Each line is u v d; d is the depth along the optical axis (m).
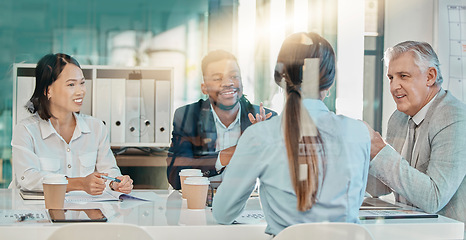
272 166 1.38
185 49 3.17
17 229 1.30
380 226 1.45
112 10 3.28
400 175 1.93
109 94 2.43
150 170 2.43
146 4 3.19
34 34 3.13
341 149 1.39
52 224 1.34
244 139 1.42
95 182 1.85
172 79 2.55
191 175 1.83
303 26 2.93
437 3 2.57
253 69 2.61
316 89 1.49
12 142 2.18
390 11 2.78
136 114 2.45
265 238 1.40
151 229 1.35
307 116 1.41
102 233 1.19
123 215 1.50
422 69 2.21
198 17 3.18
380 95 2.80
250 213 1.58
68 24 3.15
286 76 1.47
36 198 1.79
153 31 3.19
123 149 2.44
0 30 2.98
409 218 1.56
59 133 2.25
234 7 3.08
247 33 3.02
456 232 1.50
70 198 1.76
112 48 3.26
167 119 2.46
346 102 2.73
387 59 2.34
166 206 1.68
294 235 1.25
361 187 1.42
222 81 2.49
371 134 1.98
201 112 2.40
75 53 3.16
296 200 1.36
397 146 2.23
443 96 2.16
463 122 2.04
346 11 2.82
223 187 1.40
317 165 1.37
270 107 2.42
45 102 2.28
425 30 2.62
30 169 2.12
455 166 1.99
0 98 2.56
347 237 1.26
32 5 3.17
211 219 1.47
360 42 2.76
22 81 2.53
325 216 1.36
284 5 3.01
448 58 2.55
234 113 2.36
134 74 2.53
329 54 1.52
